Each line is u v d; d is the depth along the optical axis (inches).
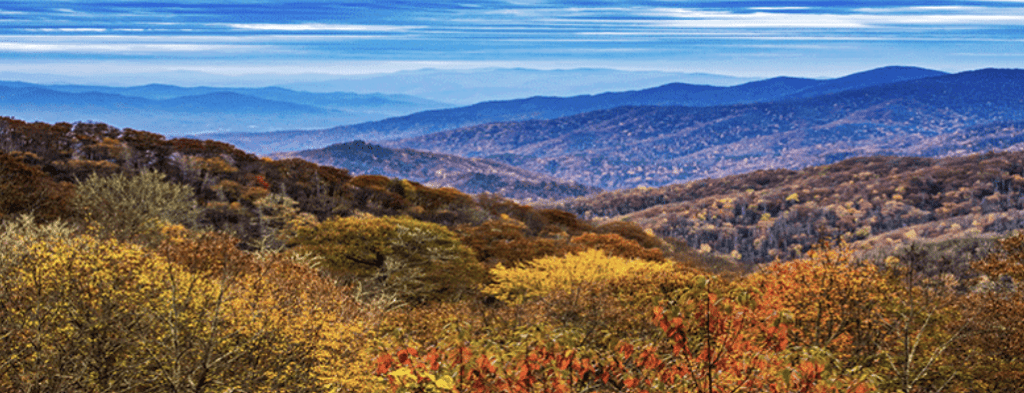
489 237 1469.0
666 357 183.5
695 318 172.7
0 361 266.7
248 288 373.7
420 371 173.0
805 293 407.8
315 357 343.9
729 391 178.5
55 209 772.0
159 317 315.3
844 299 402.0
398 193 2174.0
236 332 321.1
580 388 188.4
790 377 169.2
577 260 852.6
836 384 171.5
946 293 457.7
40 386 277.7
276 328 336.8
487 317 547.8
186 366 317.1
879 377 182.5
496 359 173.0
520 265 901.8
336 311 410.9
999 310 400.5
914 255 446.9
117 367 311.0
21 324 277.6
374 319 469.4
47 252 315.6
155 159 1870.1
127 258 350.0
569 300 591.8
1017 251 441.4
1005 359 394.6
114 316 305.6
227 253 434.0
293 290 413.7
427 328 514.9
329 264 957.2
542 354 179.2
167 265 351.3
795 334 401.4
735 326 171.9
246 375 325.1
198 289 345.4
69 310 296.7
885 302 425.7
